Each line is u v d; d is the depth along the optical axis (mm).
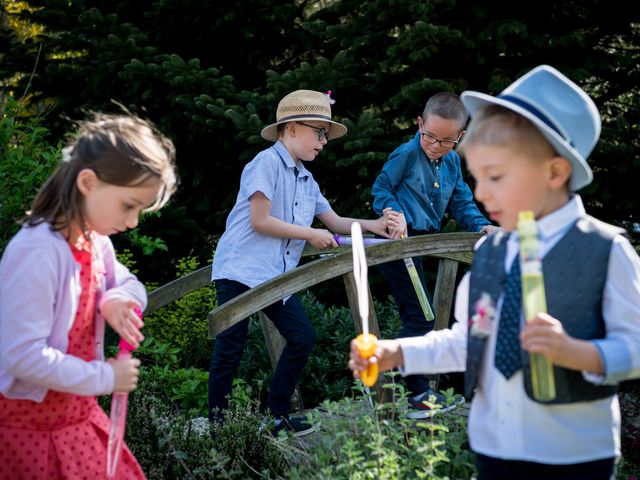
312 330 3820
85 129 2326
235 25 6383
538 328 1758
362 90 5957
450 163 4465
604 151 5266
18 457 2271
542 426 1896
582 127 1905
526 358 1887
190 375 4645
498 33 5285
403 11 5559
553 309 1883
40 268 2182
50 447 2309
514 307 1946
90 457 2371
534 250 1810
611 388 1906
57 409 2309
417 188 4281
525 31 5270
